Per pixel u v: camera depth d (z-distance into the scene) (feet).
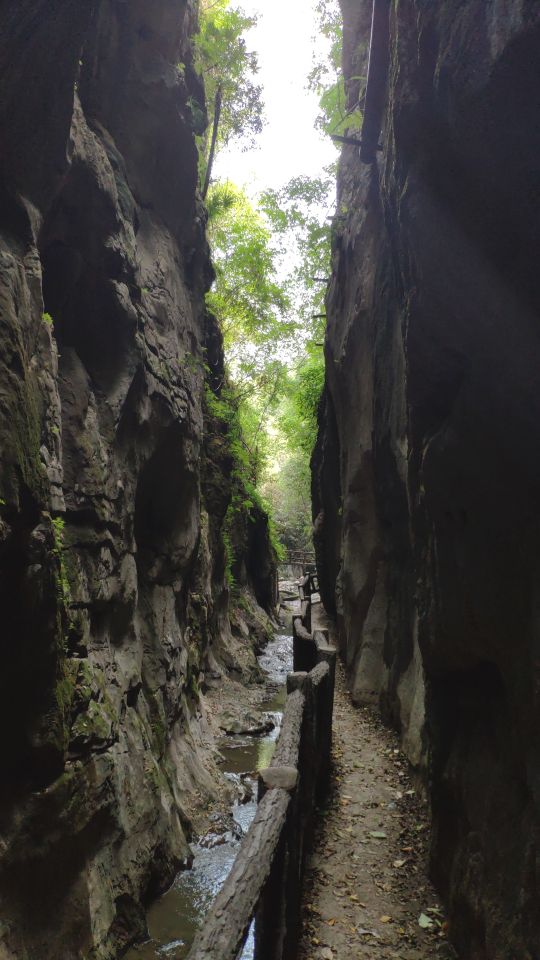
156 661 23.97
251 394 65.57
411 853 15.24
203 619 38.19
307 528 135.64
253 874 8.25
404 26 10.09
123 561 20.93
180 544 28.19
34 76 13.73
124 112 24.35
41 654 13.75
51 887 14.11
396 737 23.08
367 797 18.51
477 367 9.48
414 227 10.00
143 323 23.50
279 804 10.28
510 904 8.99
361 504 31.09
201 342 33.86
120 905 16.37
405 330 12.53
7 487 12.04
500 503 9.39
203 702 36.60
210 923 7.19
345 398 34.06
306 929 12.32
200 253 33.76
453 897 11.50
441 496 10.91
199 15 37.35
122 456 21.47
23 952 12.68
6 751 13.28
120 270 21.08
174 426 26.03
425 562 13.17
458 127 8.20
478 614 10.14
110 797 16.65
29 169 14.73
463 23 7.87
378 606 28.60
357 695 28.25
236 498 59.98
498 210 8.34
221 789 25.75
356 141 19.34
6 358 12.41
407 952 11.62
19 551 12.79
